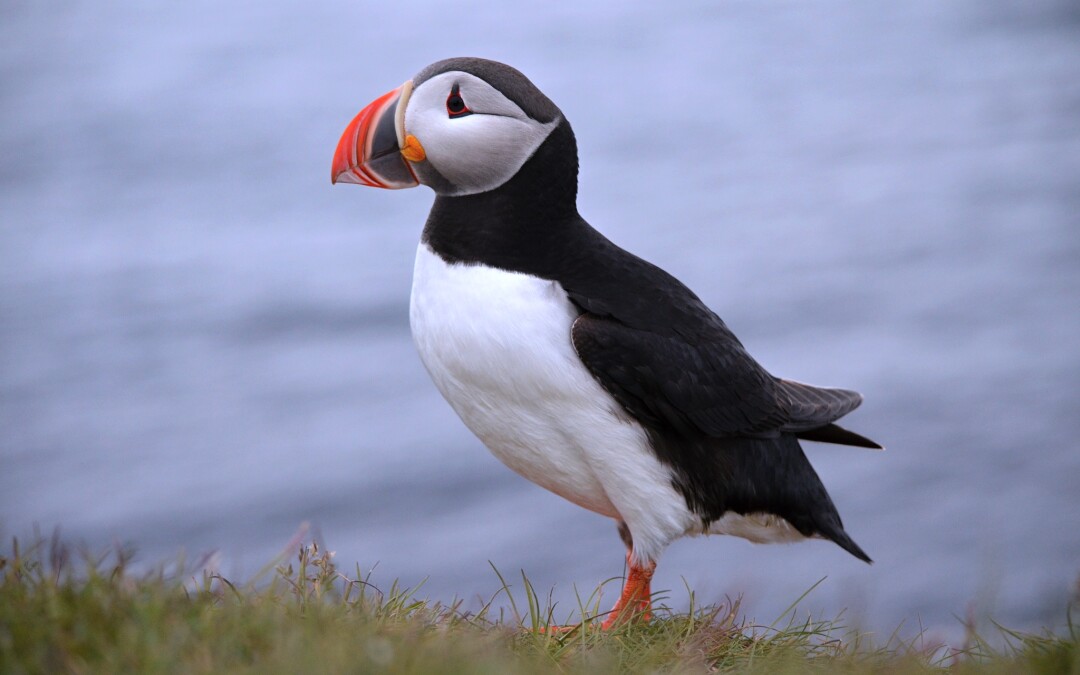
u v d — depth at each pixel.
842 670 4.69
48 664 3.74
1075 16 57.50
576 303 5.36
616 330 5.27
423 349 5.55
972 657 4.82
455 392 5.51
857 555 5.94
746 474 5.64
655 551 5.55
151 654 3.72
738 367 5.62
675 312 5.54
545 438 5.45
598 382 5.27
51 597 4.00
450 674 3.87
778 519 5.87
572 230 5.55
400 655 3.93
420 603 4.86
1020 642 5.29
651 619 5.30
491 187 5.43
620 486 5.46
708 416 5.47
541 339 5.24
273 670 3.72
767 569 13.76
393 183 5.57
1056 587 14.02
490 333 5.27
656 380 5.30
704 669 4.70
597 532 15.69
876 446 6.29
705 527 5.70
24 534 16.39
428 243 5.53
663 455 5.44
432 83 5.43
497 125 5.32
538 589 14.33
